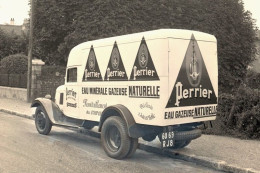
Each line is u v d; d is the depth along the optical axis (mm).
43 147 9008
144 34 7582
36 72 20188
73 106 9805
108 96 8477
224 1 24984
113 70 8328
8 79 23969
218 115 10672
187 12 23250
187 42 7621
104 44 8633
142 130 7742
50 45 23938
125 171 6996
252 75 16219
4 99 22156
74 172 6793
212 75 8195
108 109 8125
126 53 7980
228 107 10594
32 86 20109
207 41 8070
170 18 22375
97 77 8812
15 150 8547
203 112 7988
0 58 36844
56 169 6957
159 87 7250
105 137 8203
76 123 10070
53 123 10297
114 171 6961
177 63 7398
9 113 16547
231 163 7344
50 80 20594
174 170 7250
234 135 10195
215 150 8531
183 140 8156
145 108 7504
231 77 25172
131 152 7863
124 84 8008
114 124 7906
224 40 24438
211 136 10250
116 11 20562
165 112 7227
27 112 15938
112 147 8117
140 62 7633
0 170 6754
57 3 21578
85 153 8500
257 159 7680
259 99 9914
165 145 7562
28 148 8828
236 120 10414
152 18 22109
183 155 8148
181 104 7496
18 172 6668
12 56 25031
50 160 7672
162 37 7246
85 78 9258
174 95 7352
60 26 21844
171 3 22547
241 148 8742
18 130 11617
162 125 7215
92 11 20688
